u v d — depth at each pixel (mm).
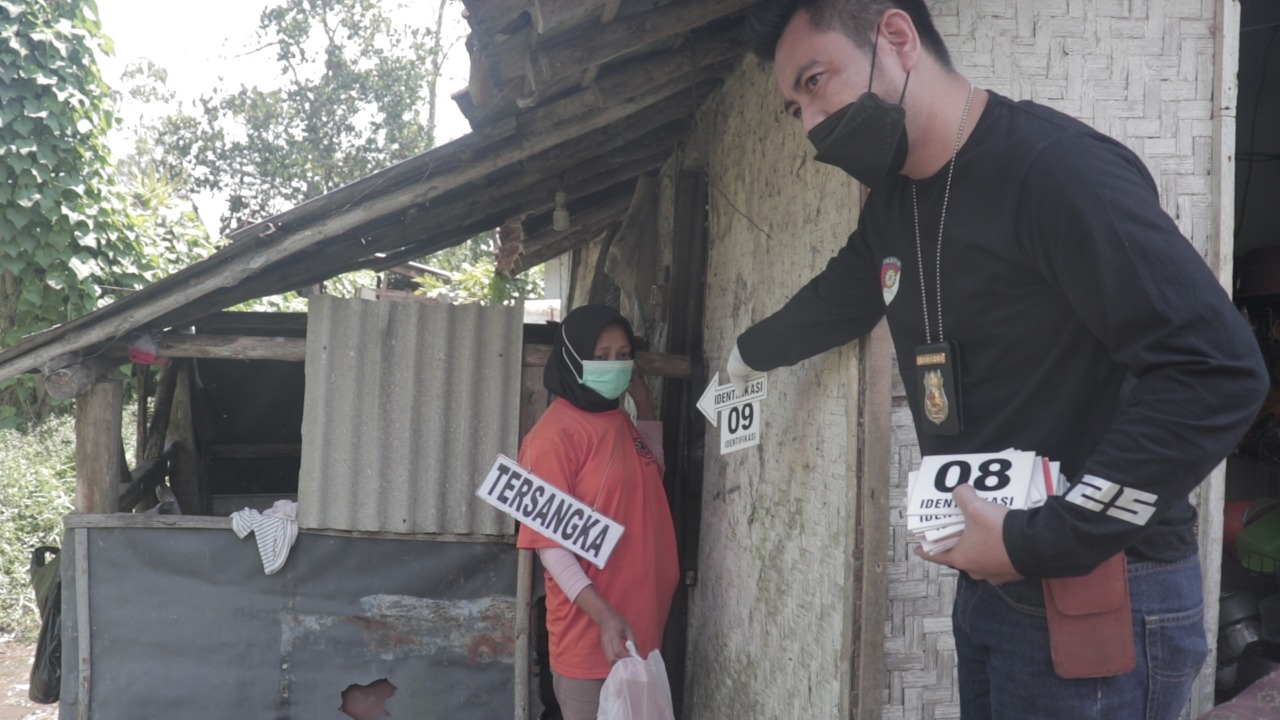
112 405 3809
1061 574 1306
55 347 3529
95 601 3740
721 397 2969
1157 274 1257
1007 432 1544
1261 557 3150
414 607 3883
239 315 4125
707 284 4234
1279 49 3693
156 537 3764
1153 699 1471
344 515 3838
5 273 8844
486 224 5414
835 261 2207
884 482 2365
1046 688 1497
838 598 2523
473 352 3906
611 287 6562
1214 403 1190
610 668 3230
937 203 1583
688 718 4148
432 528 3889
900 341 1767
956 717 2414
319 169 23719
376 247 4441
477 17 2480
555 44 2730
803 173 2867
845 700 2424
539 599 4266
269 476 5707
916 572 2398
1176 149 2414
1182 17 2410
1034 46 2383
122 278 8977
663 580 3477
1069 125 1452
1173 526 1473
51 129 8344
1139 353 1265
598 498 3289
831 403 2604
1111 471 1246
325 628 3844
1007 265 1477
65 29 8430
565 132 3588
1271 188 3777
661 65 3416
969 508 1391
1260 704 1467
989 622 1581
